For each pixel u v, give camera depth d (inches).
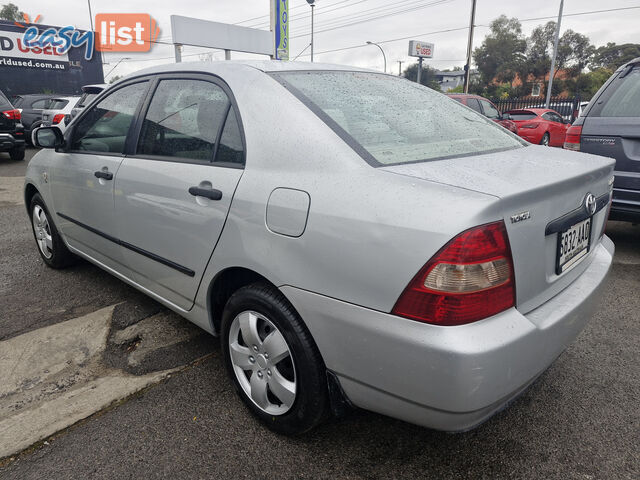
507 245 59.0
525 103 1075.3
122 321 121.0
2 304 130.2
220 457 76.9
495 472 73.9
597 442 79.7
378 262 60.1
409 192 60.9
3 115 405.7
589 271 82.1
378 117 81.8
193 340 112.4
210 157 86.1
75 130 128.3
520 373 61.3
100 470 74.2
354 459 76.6
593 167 78.7
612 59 2746.1
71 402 90.0
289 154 73.3
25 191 155.6
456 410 58.4
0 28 1015.6
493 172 67.9
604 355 105.9
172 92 99.3
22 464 75.2
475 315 57.3
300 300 69.1
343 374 67.6
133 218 102.1
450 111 97.0
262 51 664.4
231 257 79.3
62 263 152.5
